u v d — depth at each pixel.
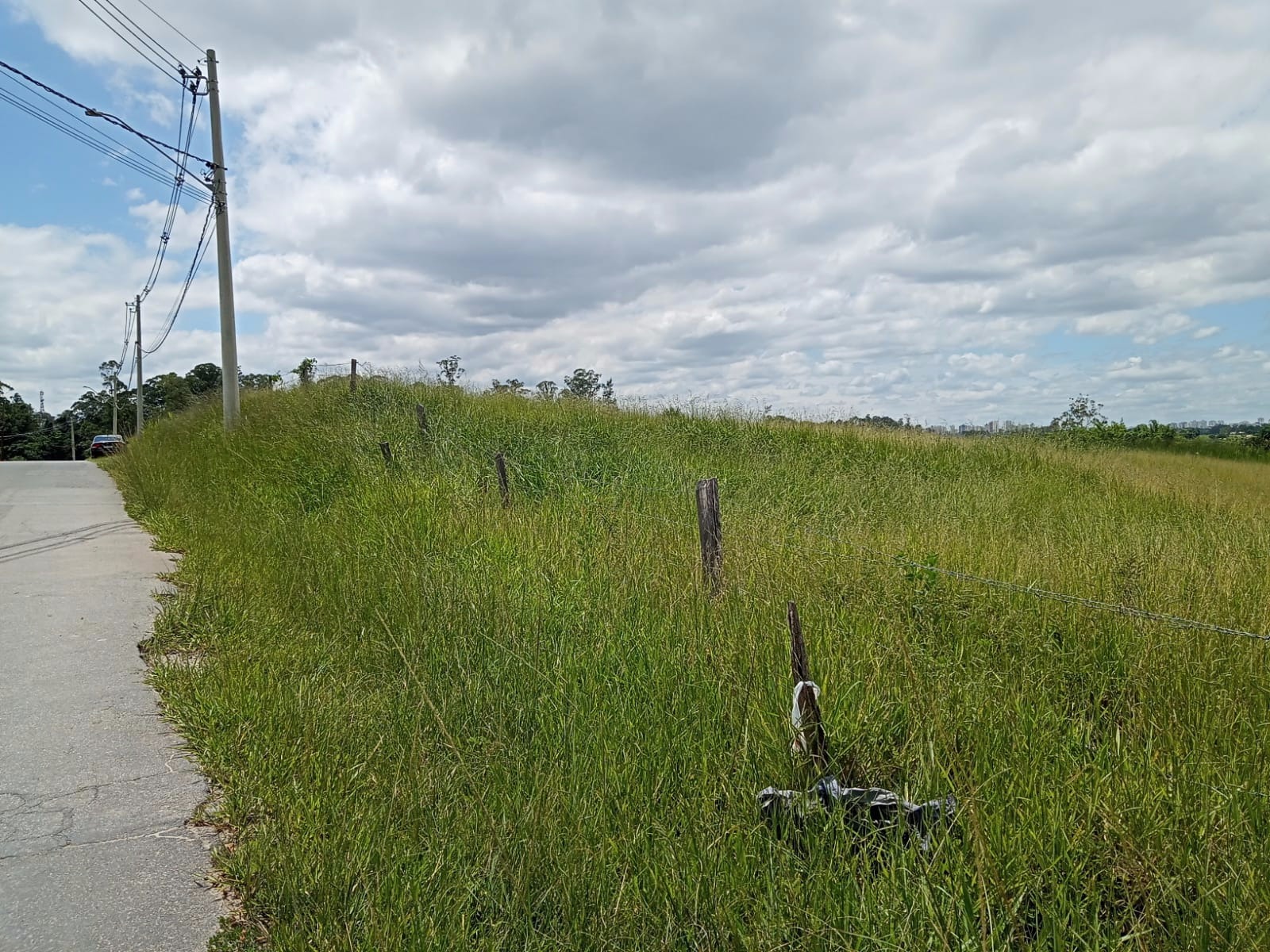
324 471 11.41
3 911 2.88
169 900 2.96
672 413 17.50
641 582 5.93
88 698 4.89
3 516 12.33
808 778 3.34
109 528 11.11
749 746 3.71
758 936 2.55
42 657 5.61
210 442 15.98
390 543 7.59
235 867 3.08
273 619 6.10
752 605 5.24
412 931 2.61
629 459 12.45
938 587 5.45
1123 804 3.18
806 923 2.62
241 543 8.55
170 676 5.05
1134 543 7.39
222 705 4.50
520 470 11.43
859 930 2.58
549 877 2.91
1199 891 2.64
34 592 7.36
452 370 18.39
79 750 4.21
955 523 9.18
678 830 3.19
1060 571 6.08
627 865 2.96
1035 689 4.45
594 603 5.68
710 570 5.65
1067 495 12.96
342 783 3.66
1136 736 3.82
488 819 3.18
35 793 3.76
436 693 4.54
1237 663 4.38
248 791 3.60
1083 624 5.12
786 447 15.62
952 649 4.91
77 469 22.53
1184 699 4.16
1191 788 3.24
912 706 3.92
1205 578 5.64
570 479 11.25
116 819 3.54
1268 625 4.93
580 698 4.29
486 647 5.15
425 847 3.14
